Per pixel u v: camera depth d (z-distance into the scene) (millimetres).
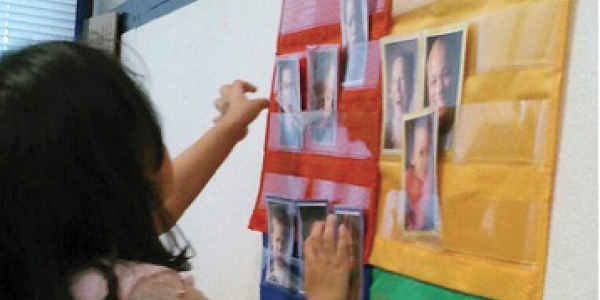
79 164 583
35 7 2896
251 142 1200
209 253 1396
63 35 2936
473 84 680
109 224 601
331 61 902
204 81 1488
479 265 659
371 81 831
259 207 1067
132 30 2090
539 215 604
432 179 727
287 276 972
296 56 983
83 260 601
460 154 692
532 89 616
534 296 602
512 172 632
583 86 577
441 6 730
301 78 970
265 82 1164
